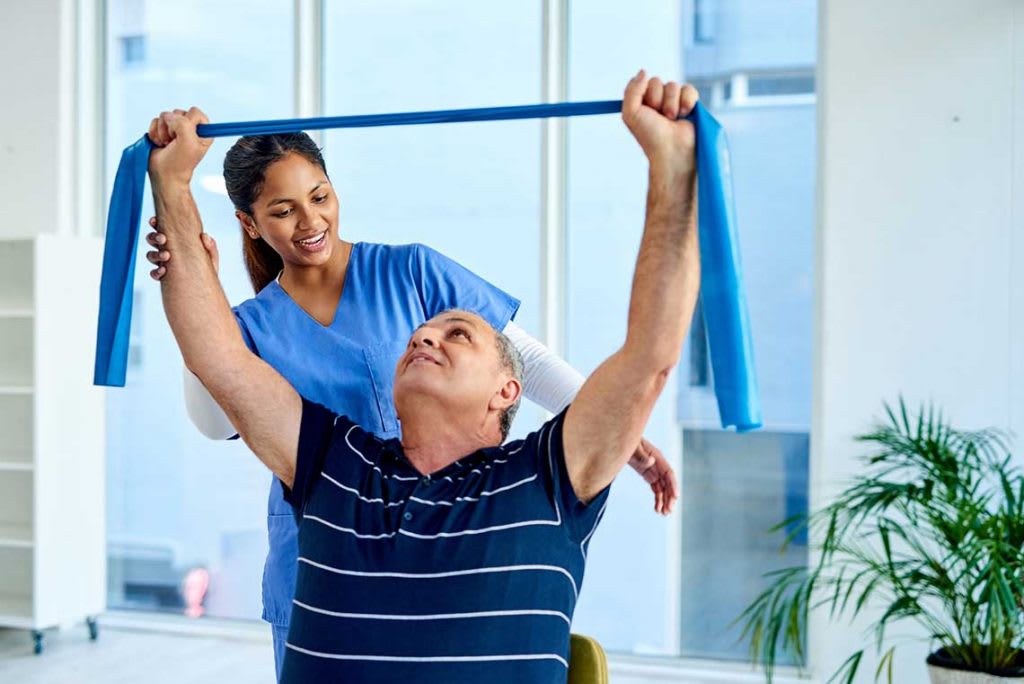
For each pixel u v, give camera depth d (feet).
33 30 15.56
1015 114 11.96
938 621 10.37
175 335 5.08
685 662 13.37
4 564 15.71
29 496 15.57
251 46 14.97
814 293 12.85
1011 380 12.00
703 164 4.33
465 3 14.11
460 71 14.16
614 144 13.57
